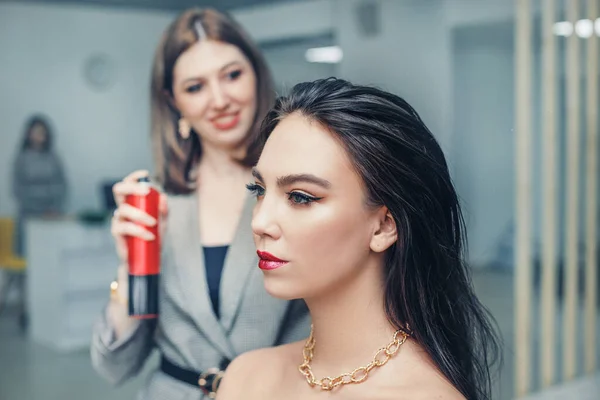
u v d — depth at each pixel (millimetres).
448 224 858
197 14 1382
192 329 1338
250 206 1327
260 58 1406
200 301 1322
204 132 1378
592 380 3199
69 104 6121
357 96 795
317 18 5172
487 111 6934
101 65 6203
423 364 815
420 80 5219
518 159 2916
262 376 913
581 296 4980
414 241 820
